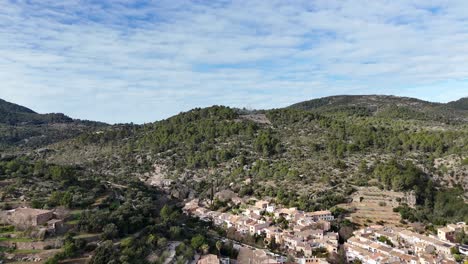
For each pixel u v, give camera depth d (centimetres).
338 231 14950
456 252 12531
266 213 16988
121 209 13250
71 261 9900
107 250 10394
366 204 16625
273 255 13312
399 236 14038
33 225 10819
